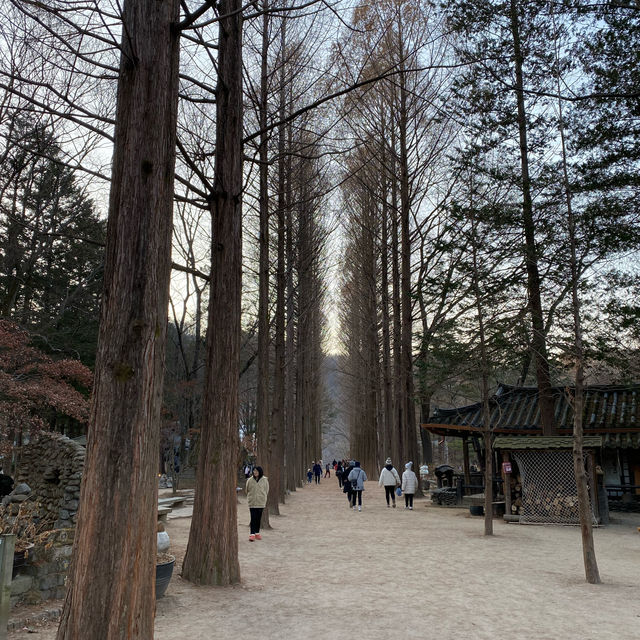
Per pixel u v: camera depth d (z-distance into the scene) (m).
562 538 12.89
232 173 8.57
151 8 4.58
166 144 4.64
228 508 7.76
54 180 15.33
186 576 7.60
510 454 16.39
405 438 23.86
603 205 13.52
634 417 18.02
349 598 7.07
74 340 24.31
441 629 5.80
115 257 4.16
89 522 3.75
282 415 21.48
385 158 24.14
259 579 8.02
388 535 12.79
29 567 6.05
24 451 11.24
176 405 27.44
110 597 3.65
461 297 16.72
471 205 15.10
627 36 13.16
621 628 5.86
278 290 18.78
